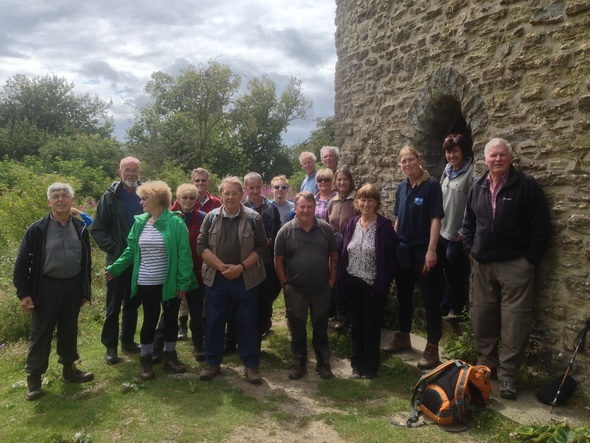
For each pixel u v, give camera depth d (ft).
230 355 15.39
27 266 12.60
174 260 13.34
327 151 19.35
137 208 15.19
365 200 13.33
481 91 14.17
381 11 19.29
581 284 11.48
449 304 16.22
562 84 11.91
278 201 18.04
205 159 93.66
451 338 15.31
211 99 94.12
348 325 17.02
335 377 13.70
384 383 13.14
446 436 10.35
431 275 13.67
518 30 12.99
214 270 13.38
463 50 14.93
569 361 11.74
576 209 11.58
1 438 10.71
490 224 12.20
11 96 114.73
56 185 12.78
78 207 35.27
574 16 11.65
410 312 14.85
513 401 11.50
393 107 18.70
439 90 16.06
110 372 14.08
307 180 20.27
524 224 11.97
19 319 18.10
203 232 13.46
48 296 12.65
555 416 10.72
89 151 75.51
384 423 10.93
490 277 12.48
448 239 15.57
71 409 11.97
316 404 12.07
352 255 13.52
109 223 15.05
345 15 22.16
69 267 12.84
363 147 20.97
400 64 18.22
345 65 22.21
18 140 87.92
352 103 21.68
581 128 11.47
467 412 10.89
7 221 30.55
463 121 18.70
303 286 13.44
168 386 13.00
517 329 11.84
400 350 14.99
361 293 13.58
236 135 111.55
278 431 10.70
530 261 11.79
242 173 99.40
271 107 123.54
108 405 12.00
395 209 14.97
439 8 16.07
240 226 13.24
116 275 13.75
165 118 101.04
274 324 18.56
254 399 12.23
